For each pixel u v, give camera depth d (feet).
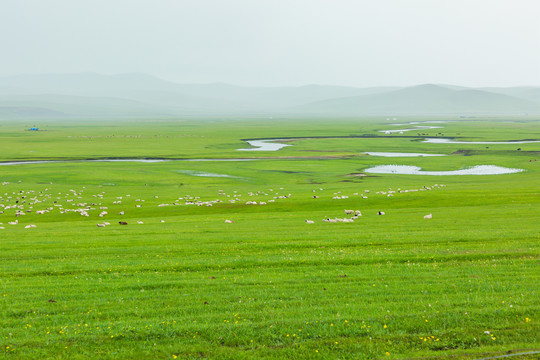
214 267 103.04
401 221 175.22
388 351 58.03
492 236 130.21
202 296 80.38
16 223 203.72
